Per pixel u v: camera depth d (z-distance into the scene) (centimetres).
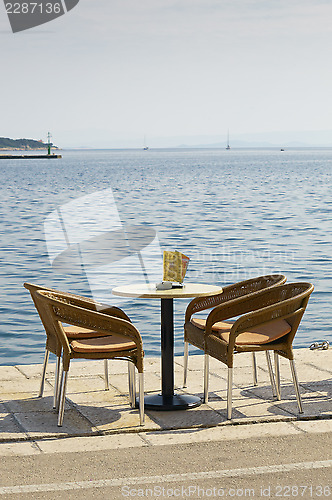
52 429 412
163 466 354
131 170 6875
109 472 346
